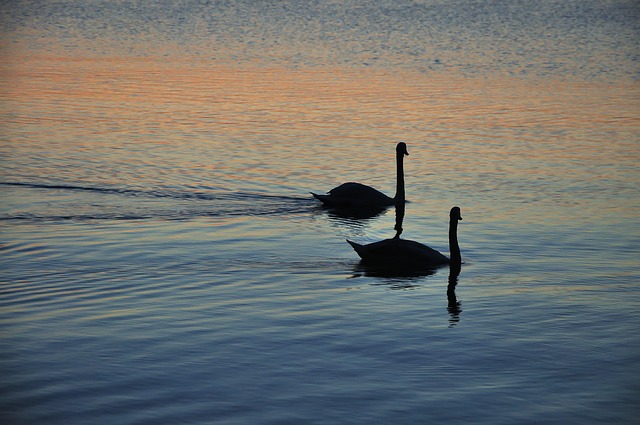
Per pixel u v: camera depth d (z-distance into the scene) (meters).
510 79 54.50
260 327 16.81
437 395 13.89
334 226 24.98
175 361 15.13
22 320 17.03
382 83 52.47
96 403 13.54
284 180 30.39
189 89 50.00
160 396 13.79
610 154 34.19
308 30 78.44
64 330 16.53
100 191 28.34
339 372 14.74
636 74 56.41
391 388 14.13
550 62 61.56
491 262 21.42
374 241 23.41
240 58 63.12
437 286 19.52
